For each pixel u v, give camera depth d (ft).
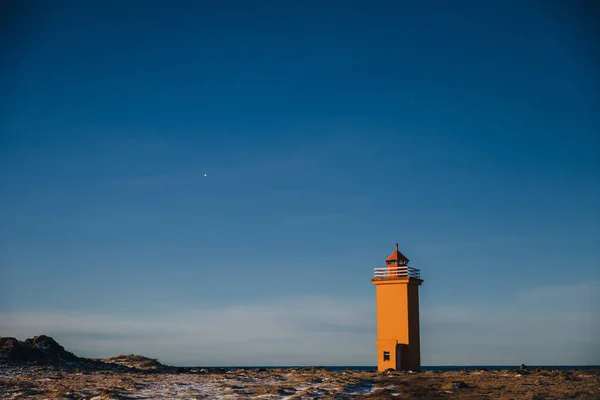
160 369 230.48
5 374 184.44
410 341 207.62
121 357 259.60
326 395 142.00
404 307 208.23
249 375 195.93
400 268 210.59
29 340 232.53
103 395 142.20
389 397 138.62
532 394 134.72
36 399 140.87
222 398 141.90
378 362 208.23
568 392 136.77
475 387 150.61
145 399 140.36
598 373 172.65
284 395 145.69
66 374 192.44
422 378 173.27
